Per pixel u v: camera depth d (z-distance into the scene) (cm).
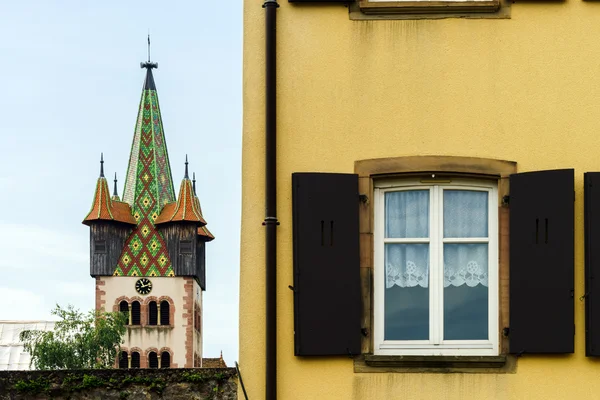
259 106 1720
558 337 1620
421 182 1702
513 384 1627
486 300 1670
